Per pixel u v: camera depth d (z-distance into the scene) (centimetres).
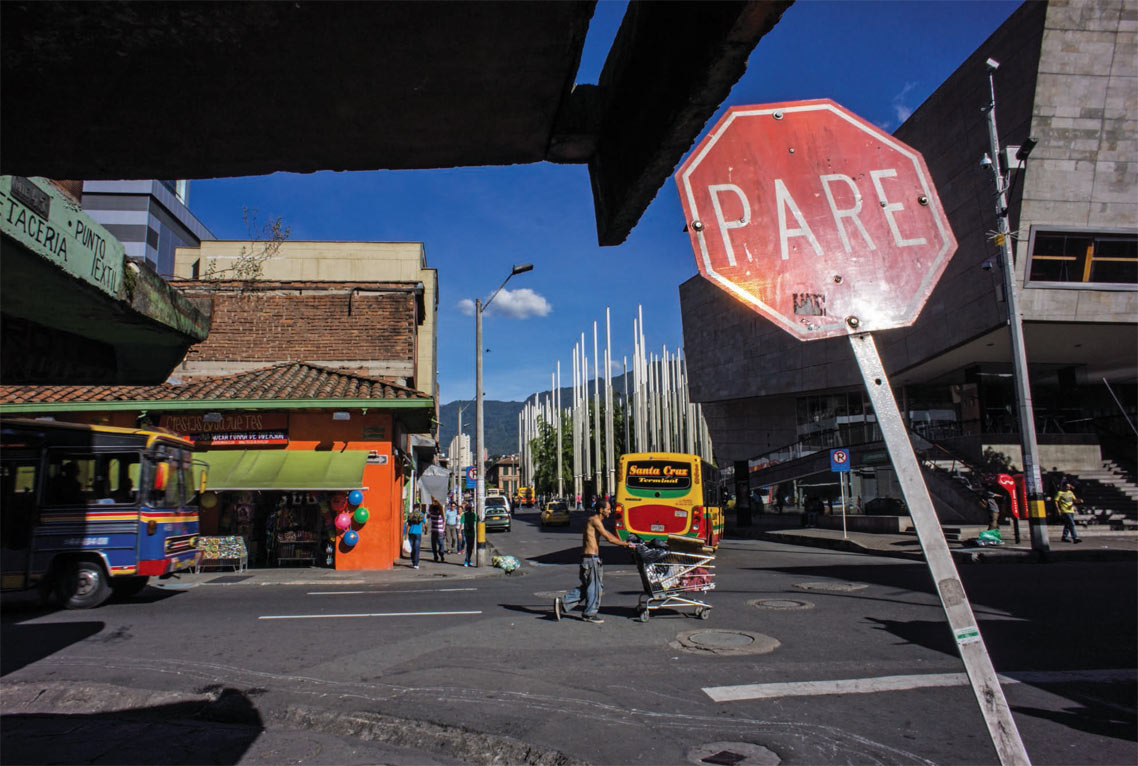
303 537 1803
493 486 15512
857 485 3344
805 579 1342
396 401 1734
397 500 2150
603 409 8038
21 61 189
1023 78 2514
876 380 197
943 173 3066
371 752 496
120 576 1152
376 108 217
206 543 1644
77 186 296
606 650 767
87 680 659
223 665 717
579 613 997
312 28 178
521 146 255
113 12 170
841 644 778
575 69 204
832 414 5062
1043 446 2934
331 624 934
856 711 555
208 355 2125
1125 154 2498
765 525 3609
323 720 557
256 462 1706
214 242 2864
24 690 631
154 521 1198
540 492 10344
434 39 184
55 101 207
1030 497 1692
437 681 648
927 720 533
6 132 223
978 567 1528
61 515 1149
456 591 1295
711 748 482
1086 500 2539
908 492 188
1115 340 2962
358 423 1784
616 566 1777
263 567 1780
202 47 184
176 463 1296
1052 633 820
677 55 195
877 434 3997
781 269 203
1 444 1151
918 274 206
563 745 489
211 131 227
